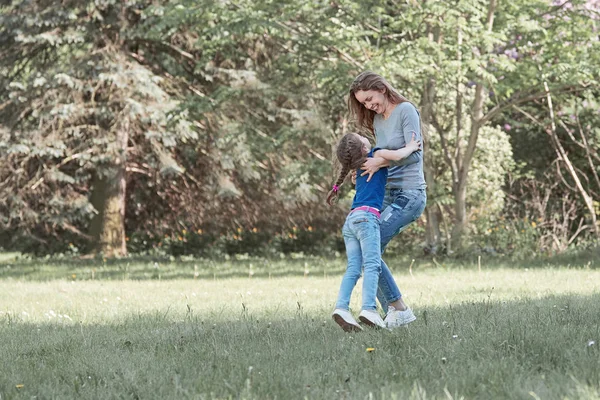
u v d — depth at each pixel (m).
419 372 4.33
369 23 17.11
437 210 19.81
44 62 21.50
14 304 10.11
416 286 11.30
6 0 21.30
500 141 19.97
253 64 22.25
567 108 19.19
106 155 20.70
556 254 17.67
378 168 6.01
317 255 22.56
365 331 5.92
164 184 23.73
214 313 8.22
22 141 20.30
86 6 20.56
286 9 16.20
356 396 3.79
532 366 4.41
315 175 19.70
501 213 20.47
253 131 19.89
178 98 21.97
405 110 6.17
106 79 20.28
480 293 9.90
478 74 15.45
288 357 5.01
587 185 21.17
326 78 16.50
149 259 21.19
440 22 15.52
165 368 4.80
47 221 21.95
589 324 5.95
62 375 4.68
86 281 14.57
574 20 16.62
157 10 19.27
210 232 23.62
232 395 4.00
